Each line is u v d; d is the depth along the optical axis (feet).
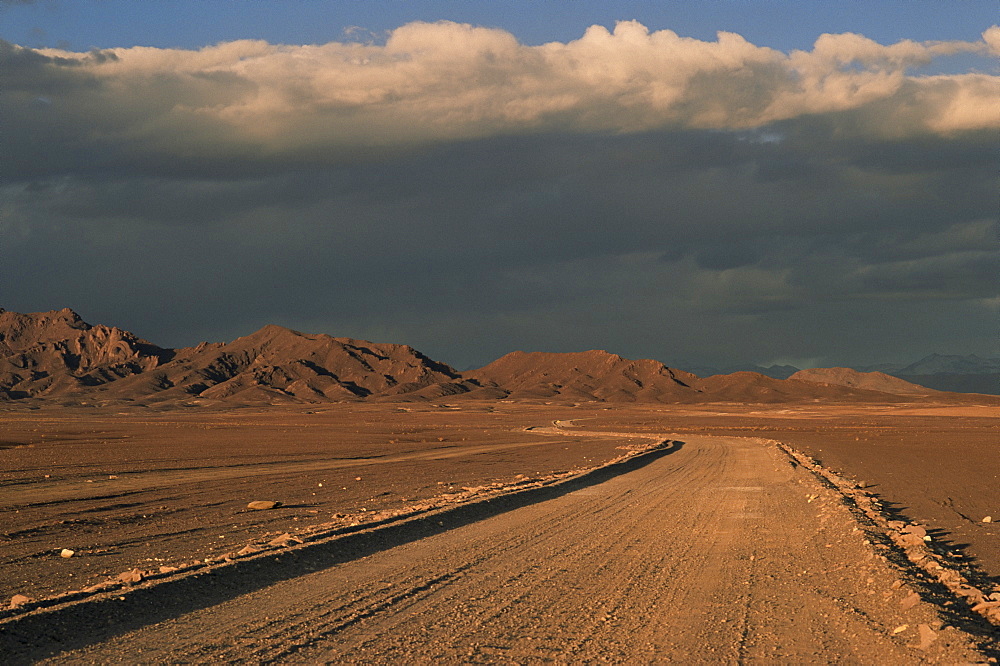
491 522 71.46
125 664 29.68
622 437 313.94
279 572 46.55
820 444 239.09
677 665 29.50
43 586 47.62
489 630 34.30
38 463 168.25
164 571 45.06
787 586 43.24
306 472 147.84
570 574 46.78
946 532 67.97
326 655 30.78
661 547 56.85
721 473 128.88
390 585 43.55
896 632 32.96
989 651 29.66
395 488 114.73
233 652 31.14
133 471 148.87
